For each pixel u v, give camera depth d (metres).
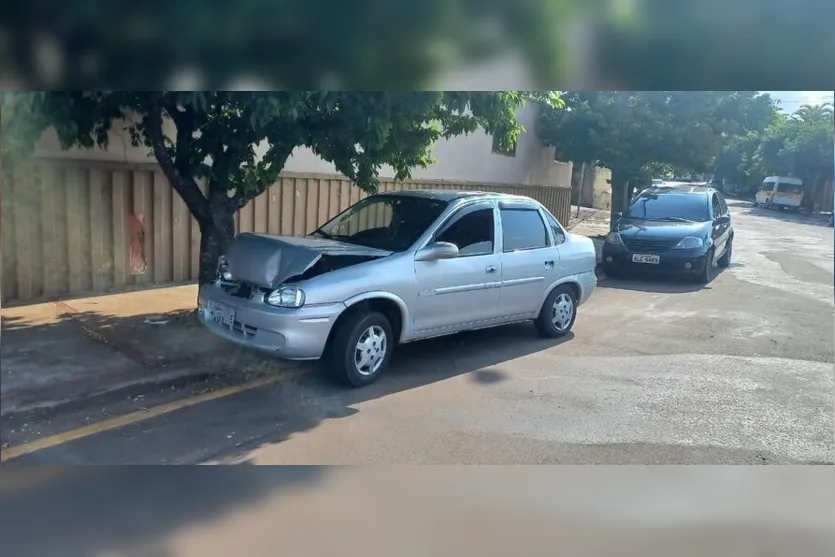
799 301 10.22
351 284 5.39
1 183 6.81
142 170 7.94
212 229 6.82
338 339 5.46
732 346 7.44
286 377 5.73
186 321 6.65
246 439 4.60
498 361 6.54
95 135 6.11
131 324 6.54
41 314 6.78
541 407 5.38
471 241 6.40
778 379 6.32
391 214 6.40
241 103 5.56
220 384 5.54
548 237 7.21
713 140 13.84
